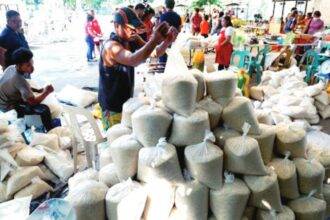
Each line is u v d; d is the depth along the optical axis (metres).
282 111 4.03
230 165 1.64
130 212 1.56
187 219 1.64
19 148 2.52
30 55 2.84
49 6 16.72
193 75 1.72
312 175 1.78
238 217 1.62
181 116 1.64
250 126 1.73
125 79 2.19
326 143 3.56
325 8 12.49
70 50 10.71
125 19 2.05
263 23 12.16
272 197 1.65
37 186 2.34
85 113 2.52
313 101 4.32
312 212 1.77
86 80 6.57
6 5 12.42
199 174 1.58
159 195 1.62
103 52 2.11
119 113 2.29
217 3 16.31
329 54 5.63
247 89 4.93
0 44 3.66
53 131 3.05
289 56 6.91
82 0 21.39
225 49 6.16
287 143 1.81
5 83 2.86
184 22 13.84
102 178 1.85
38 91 3.31
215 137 1.74
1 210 1.27
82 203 1.56
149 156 1.58
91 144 2.66
